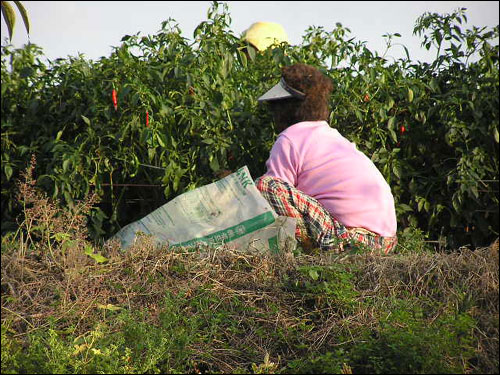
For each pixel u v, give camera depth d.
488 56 17.62
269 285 12.19
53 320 11.09
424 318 11.60
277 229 13.17
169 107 17.03
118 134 17.16
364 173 14.45
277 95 14.80
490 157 17.95
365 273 12.30
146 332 11.20
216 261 12.57
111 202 18.47
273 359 11.42
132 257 12.35
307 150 14.55
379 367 10.28
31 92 19.17
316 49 18.77
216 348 11.54
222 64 17.30
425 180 18.02
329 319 11.65
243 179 13.88
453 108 17.66
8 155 18.77
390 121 17.23
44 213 12.31
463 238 18.41
